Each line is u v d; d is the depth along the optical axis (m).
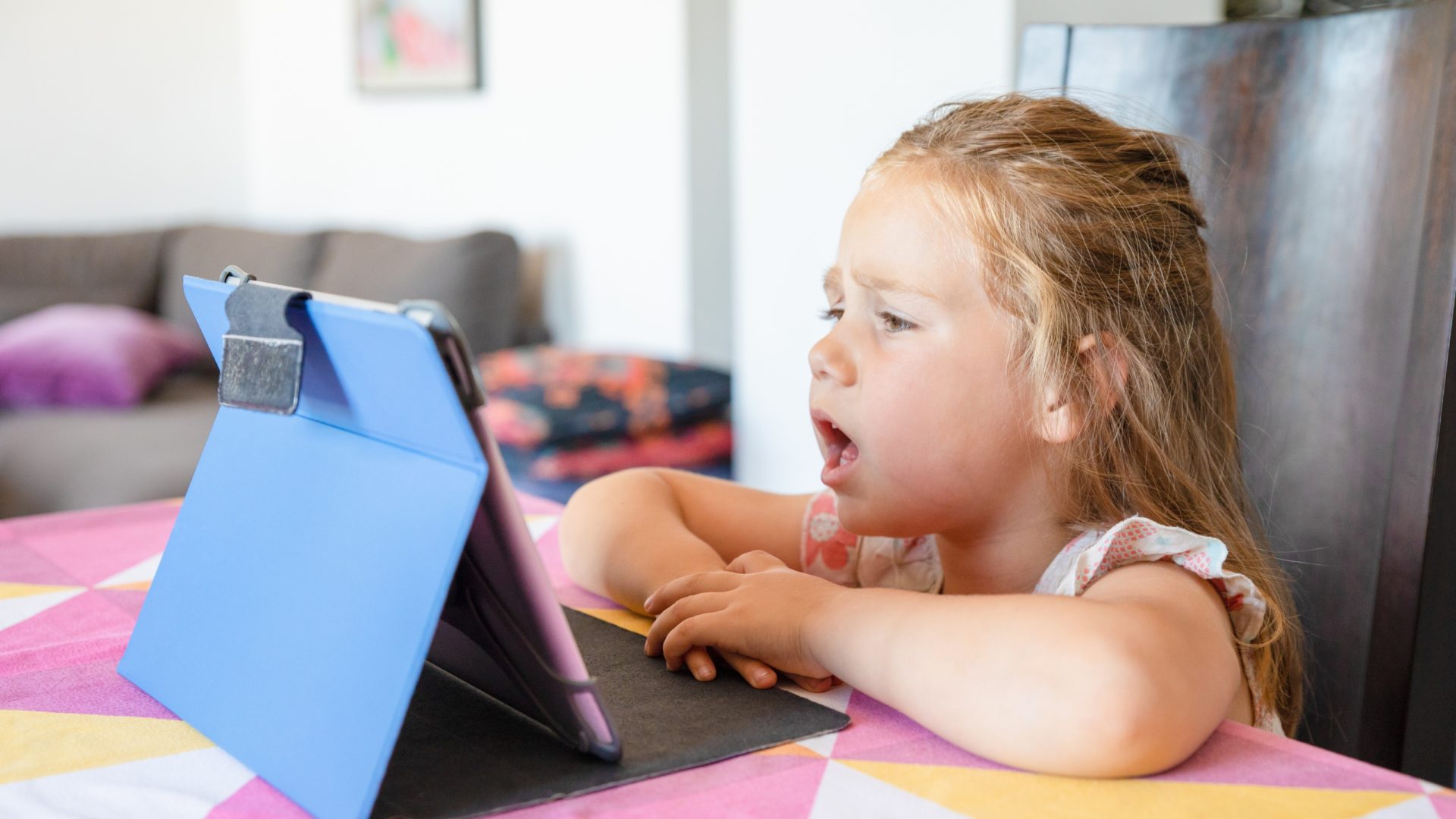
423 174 3.57
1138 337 0.71
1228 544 0.74
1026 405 0.68
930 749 0.52
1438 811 0.45
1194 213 0.78
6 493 2.65
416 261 2.96
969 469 0.69
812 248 1.88
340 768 0.44
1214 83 1.01
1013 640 0.51
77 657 0.64
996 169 0.69
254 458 0.57
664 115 2.82
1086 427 0.70
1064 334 0.68
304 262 3.31
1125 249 0.71
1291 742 0.53
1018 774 0.49
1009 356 0.67
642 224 2.93
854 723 0.55
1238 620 0.62
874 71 1.74
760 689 0.59
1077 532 0.72
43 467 2.61
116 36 3.91
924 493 0.70
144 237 3.66
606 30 2.94
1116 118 1.05
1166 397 0.73
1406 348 0.87
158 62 4.01
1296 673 0.78
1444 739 0.85
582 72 3.02
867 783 0.48
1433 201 0.81
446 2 3.35
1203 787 0.48
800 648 0.59
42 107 3.79
